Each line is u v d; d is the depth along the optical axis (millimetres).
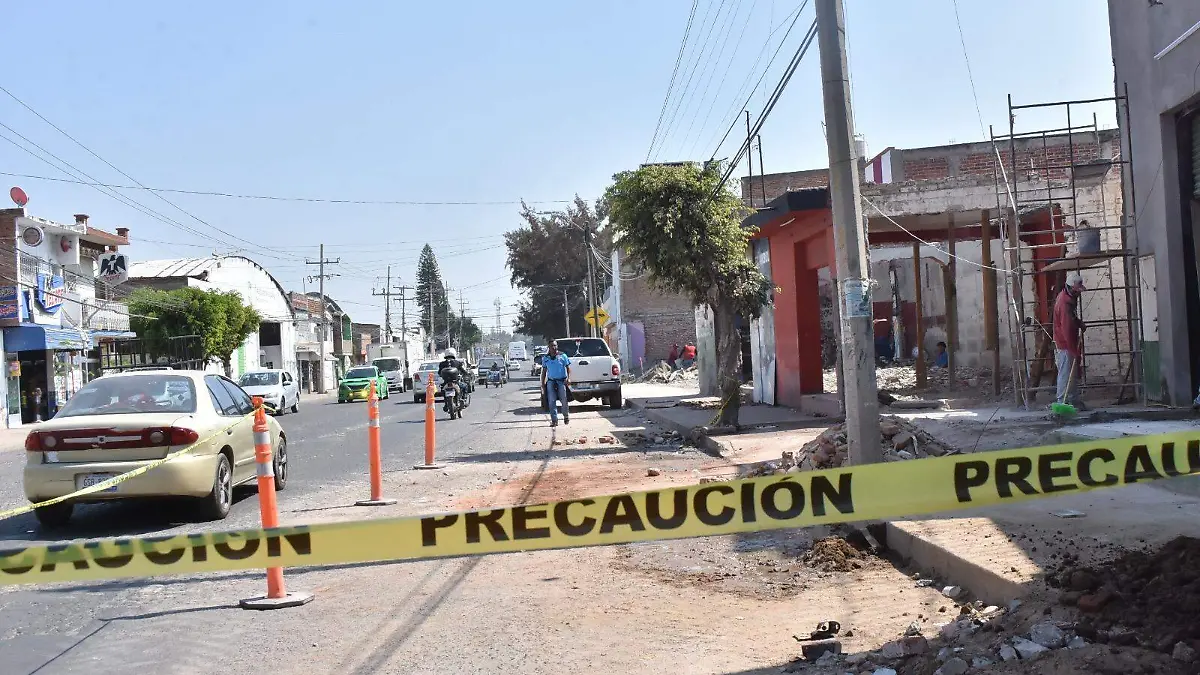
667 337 59625
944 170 30531
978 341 25141
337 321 88250
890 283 34062
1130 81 12414
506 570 7410
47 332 36344
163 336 45781
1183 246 11594
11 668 5293
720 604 6230
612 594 6602
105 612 6422
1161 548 5359
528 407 31156
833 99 8859
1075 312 12641
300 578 7324
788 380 21297
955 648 4695
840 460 9734
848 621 5621
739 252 16188
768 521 4727
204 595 6855
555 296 81062
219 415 10461
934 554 6355
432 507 10336
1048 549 5957
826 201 17031
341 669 5180
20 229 35969
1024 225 19844
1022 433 10773
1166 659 3986
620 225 16125
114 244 43688
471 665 5191
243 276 61531
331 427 24500
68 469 9258
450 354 26578
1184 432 4934
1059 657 4168
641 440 17484
